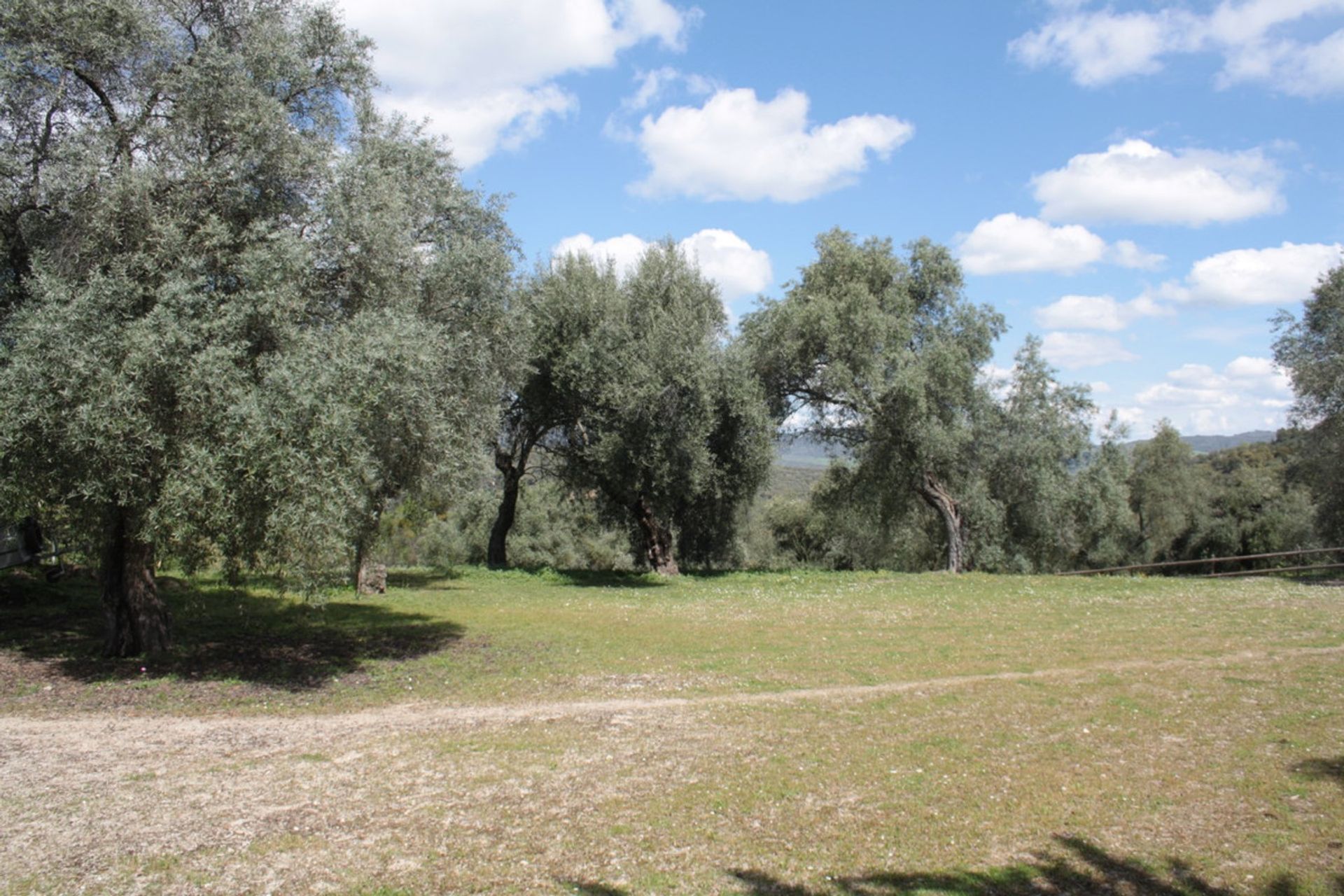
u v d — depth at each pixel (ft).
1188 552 196.65
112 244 43.98
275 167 47.19
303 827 23.98
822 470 146.10
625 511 114.93
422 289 60.90
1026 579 91.56
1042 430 115.03
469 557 192.65
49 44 45.32
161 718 36.58
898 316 108.17
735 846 22.57
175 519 39.17
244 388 40.52
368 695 41.01
